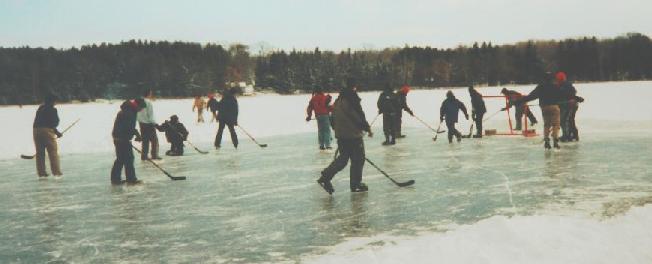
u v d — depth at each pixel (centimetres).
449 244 501
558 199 727
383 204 739
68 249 571
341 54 13962
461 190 818
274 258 517
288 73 12506
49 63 11762
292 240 578
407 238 569
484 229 533
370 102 4753
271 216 691
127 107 961
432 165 1093
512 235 511
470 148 1375
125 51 12838
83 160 1350
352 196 802
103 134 2036
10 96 10719
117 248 569
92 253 554
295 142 1681
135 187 934
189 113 3697
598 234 531
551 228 539
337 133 813
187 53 13900
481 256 471
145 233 626
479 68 14075
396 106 1689
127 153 962
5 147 1644
